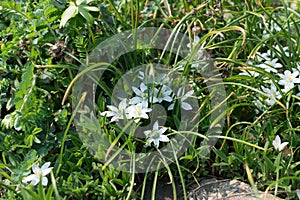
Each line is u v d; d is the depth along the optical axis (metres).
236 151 1.31
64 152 1.34
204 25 1.49
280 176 1.28
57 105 1.38
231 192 1.28
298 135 1.35
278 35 1.43
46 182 1.25
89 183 1.27
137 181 1.32
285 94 1.35
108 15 1.47
